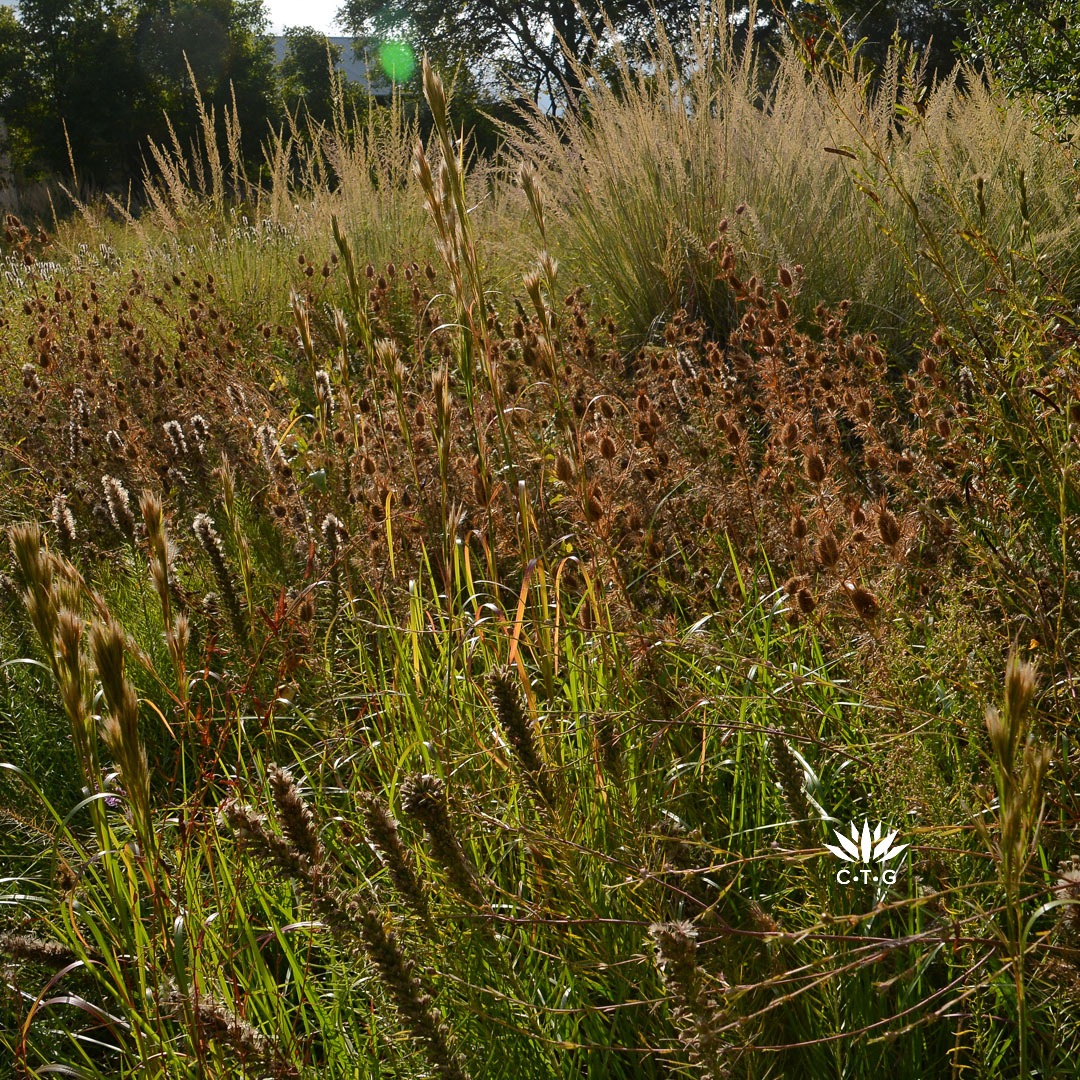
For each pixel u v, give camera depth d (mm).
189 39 39656
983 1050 1462
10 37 38156
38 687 3012
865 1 12688
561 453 2527
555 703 2232
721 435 3184
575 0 6648
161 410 4992
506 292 6539
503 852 2010
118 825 2492
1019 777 1332
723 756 2211
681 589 2711
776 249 5137
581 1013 1646
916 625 2184
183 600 2895
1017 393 2453
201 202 9617
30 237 8602
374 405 3518
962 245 4793
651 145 6129
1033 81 5453
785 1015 1600
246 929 1754
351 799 2248
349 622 2947
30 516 3992
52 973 1984
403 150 9242
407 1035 1491
